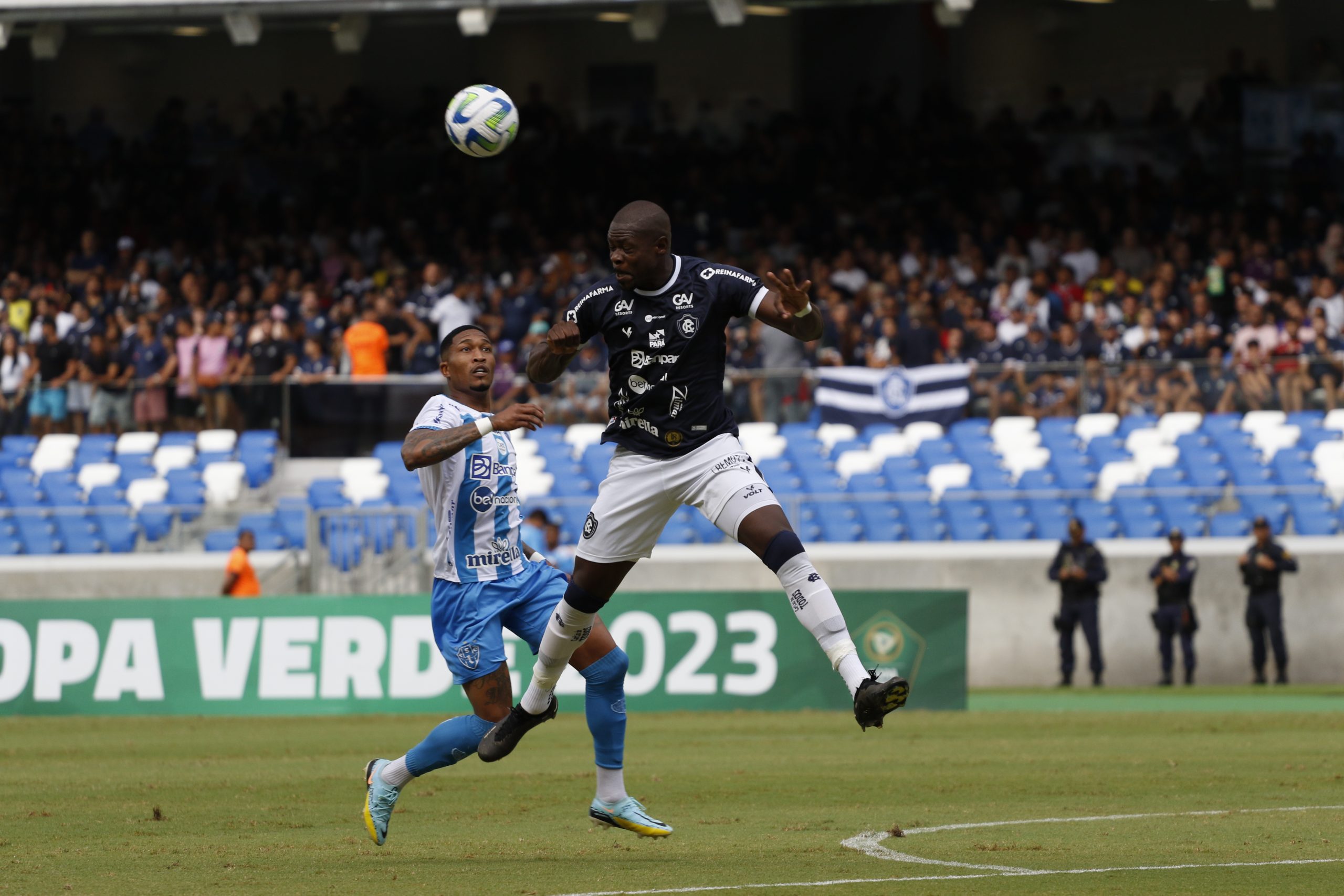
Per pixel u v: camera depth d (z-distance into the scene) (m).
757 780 33.53
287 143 103.94
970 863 21.05
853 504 68.62
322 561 65.94
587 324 21.42
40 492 74.31
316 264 95.44
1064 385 73.12
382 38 112.31
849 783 32.72
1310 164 94.94
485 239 96.88
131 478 75.00
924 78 108.50
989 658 66.69
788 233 92.06
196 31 111.75
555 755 39.88
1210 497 67.75
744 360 77.38
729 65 110.31
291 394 75.06
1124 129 99.56
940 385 73.69
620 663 22.69
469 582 22.58
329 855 22.62
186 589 68.19
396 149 102.44
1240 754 37.84
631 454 21.34
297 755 40.38
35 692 53.12
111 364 76.56
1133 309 79.56
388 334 79.81
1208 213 93.94
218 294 89.38
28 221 103.12
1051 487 71.25
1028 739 43.16
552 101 111.62
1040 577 66.38
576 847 23.27
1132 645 66.00
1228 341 78.06
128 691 52.88
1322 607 65.62
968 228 91.62
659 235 20.75
